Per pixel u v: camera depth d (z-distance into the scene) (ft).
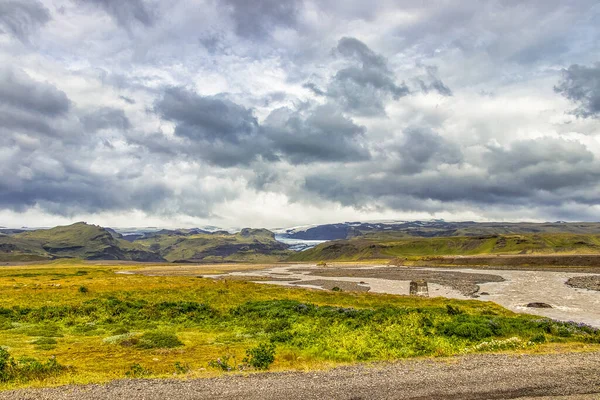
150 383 53.88
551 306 179.32
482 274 422.41
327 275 493.36
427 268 589.73
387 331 92.99
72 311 135.85
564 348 77.00
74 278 342.03
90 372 67.92
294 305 142.51
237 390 49.49
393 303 171.63
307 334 96.99
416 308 141.79
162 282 270.46
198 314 133.69
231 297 179.01
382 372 56.90
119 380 56.39
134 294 184.34
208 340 98.89
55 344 94.53
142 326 118.83
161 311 137.59
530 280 337.11
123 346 91.66
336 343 83.61
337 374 56.34
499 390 48.08
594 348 76.59
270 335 101.65
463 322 104.83
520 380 51.93
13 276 425.28
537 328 102.37
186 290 202.28
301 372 58.29
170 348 90.07
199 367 71.15
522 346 79.20
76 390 50.78
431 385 50.21
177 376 59.67
